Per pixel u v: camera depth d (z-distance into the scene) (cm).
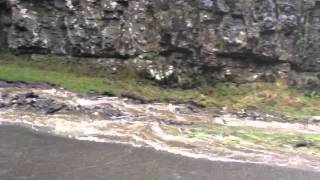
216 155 3053
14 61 4472
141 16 4503
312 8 4775
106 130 3291
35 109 3525
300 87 4666
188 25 4478
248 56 4603
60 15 4528
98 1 4525
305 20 4756
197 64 4519
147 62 4462
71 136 3112
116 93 4184
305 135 3681
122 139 3152
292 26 4681
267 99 4456
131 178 2530
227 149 3184
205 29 4522
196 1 4516
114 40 4500
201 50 4506
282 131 3753
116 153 2888
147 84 4462
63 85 4169
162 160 2853
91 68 4484
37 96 3766
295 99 4516
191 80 4491
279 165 2989
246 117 4097
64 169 2558
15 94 3753
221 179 2653
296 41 4722
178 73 4475
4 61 4462
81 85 4238
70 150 2859
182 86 4469
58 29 4525
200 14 4509
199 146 3181
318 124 4066
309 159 3155
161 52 4494
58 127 3247
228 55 4566
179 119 3788
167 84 4472
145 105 4053
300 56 4738
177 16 4466
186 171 2717
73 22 4509
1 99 3612
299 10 4728
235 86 4550
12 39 4516
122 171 2616
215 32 4538
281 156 3159
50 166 2580
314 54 4762
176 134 3369
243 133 3588
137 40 4488
